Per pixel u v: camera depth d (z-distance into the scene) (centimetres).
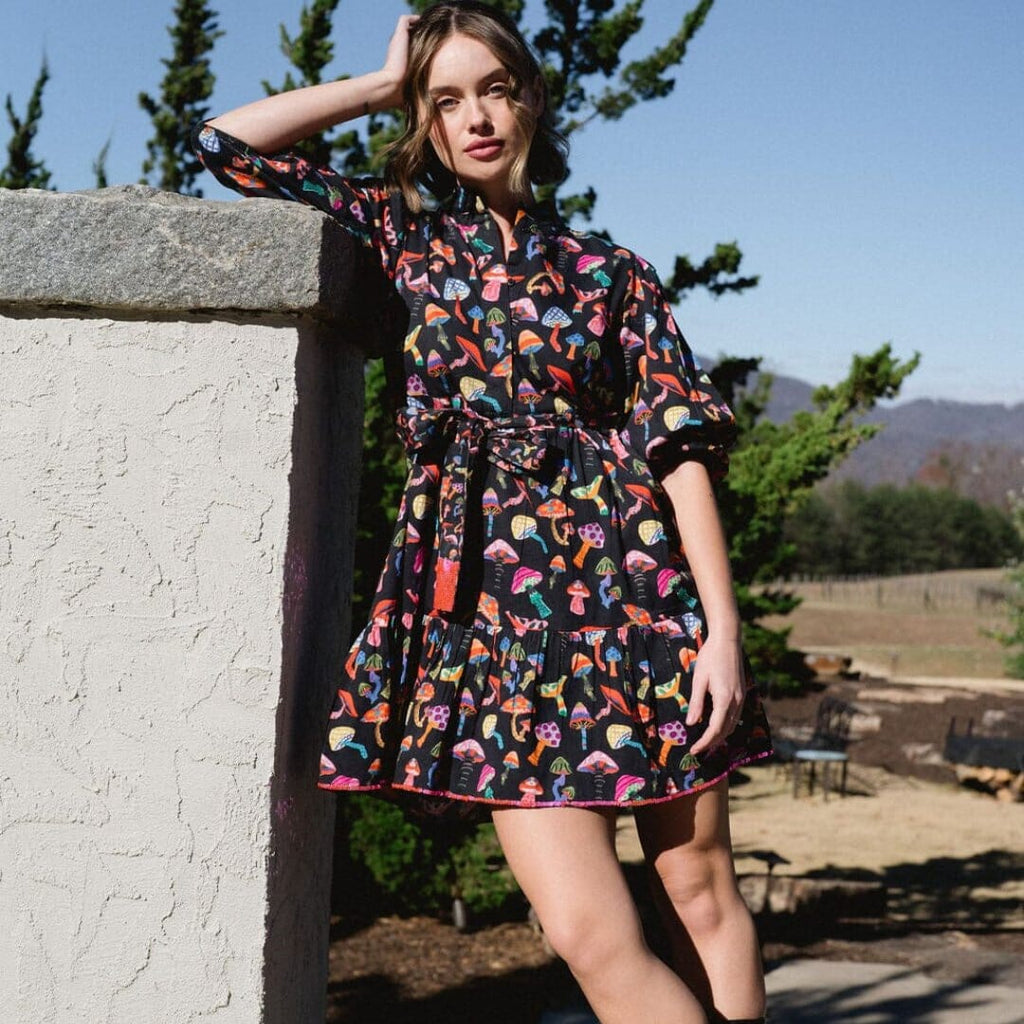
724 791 184
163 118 648
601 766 169
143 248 165
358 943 544
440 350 182
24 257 166
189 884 167
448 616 176
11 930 169
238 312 167
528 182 187
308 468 176
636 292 188
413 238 190
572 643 173
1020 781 1186
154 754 168
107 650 169
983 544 5831
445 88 187
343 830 578
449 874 570
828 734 1291
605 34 526
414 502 178
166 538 168
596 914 165
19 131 596
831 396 621
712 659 173
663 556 179
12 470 170
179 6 643
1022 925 646
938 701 1670
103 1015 168
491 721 170
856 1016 462
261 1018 167
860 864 853
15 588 170
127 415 169
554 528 176
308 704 184
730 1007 182
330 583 195
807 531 5747
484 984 491
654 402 182
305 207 168
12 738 169
